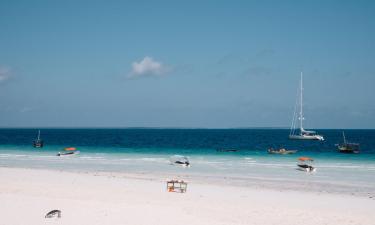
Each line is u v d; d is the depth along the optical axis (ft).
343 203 78.13
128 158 180.45
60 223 53.67
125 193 82.69
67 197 75.77
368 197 87.56
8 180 98.43
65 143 340.80
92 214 59.06
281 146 312.71
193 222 56.24
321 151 248.32
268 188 99.30
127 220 56.03
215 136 554.46
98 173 124.88
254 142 381.40
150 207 65.36
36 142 262.06
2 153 206.28
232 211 65.98
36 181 97.55
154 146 298.56
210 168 144.15
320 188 100.99
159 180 109.40
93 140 409.49
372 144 349.41
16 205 64.44
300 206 73.72
